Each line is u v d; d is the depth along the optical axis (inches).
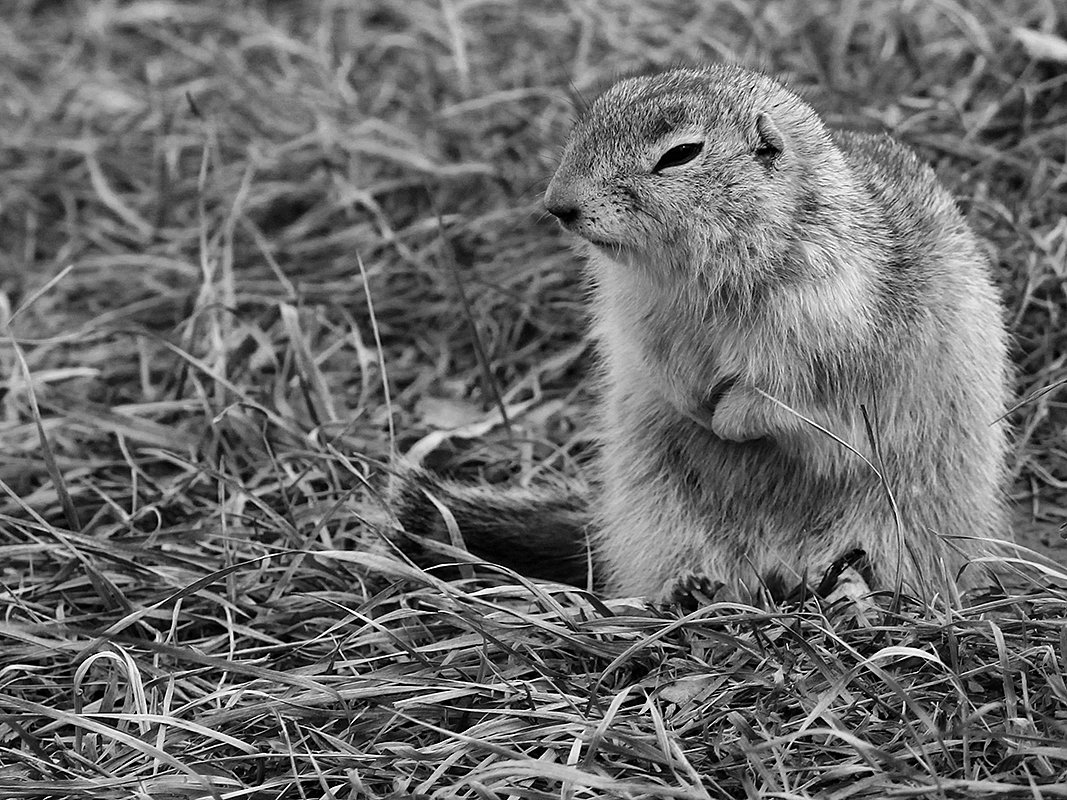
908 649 338.0
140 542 455.5
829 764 324.2
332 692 353.1
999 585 390.3
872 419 418.6
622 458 454.9
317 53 767.7
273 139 717.3
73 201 707.4
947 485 430.6
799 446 418.0
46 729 358.6
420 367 573.3
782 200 403.9
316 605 419.8
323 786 320.5
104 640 366.3
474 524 458.3
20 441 527.2
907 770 309.7
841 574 409.1
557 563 462.3
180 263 637.9
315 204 679.7
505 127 677.9
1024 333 525.7
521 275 594.6
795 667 356.2
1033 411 499.8
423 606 416.8
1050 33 634.2
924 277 422.0
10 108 783.7
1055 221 557.6
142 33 847.1
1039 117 615.5
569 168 411.5
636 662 370.6
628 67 694.5
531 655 377.7
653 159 403.9
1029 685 342.6
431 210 652.1
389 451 495.8
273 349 566.3
